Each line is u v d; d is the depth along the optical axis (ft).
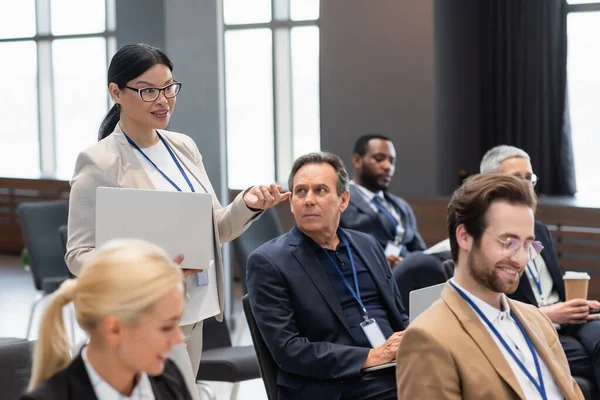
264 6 39.60
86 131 45.21
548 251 17.35
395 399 12.45
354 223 22.11
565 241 30.27
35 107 46.21
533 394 8.23
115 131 11.18
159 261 6.30
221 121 24.20
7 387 9.54
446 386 7.99
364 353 12.28
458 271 8.47
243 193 11.44
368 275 13.60
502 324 8.44
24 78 46.24
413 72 33.19
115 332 6.16
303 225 13.21
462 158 36.01
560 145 35.70
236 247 21.38
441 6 33.60
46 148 46.06
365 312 13.16
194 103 24.16
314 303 12.75
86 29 44.68
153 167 11.21
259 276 12.76
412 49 33.17
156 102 10.85
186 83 24.16
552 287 17.22
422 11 32.86
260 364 12.90
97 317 6.14
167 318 6.21
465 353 8.11
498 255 8.11
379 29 33.71
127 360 6.24
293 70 39.42
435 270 15.23
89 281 6.21
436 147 33.17
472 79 36.55
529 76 35.83
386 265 14.01
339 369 12.20
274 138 39.86
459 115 35.58
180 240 10.39
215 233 11.21
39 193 42.60
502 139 36.47
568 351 15.80
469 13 36.27
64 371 6.48
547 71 35.60
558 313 15.56
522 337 8.54
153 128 11.02
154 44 38.32
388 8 33.47
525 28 35.70
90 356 6.50
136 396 6.70
